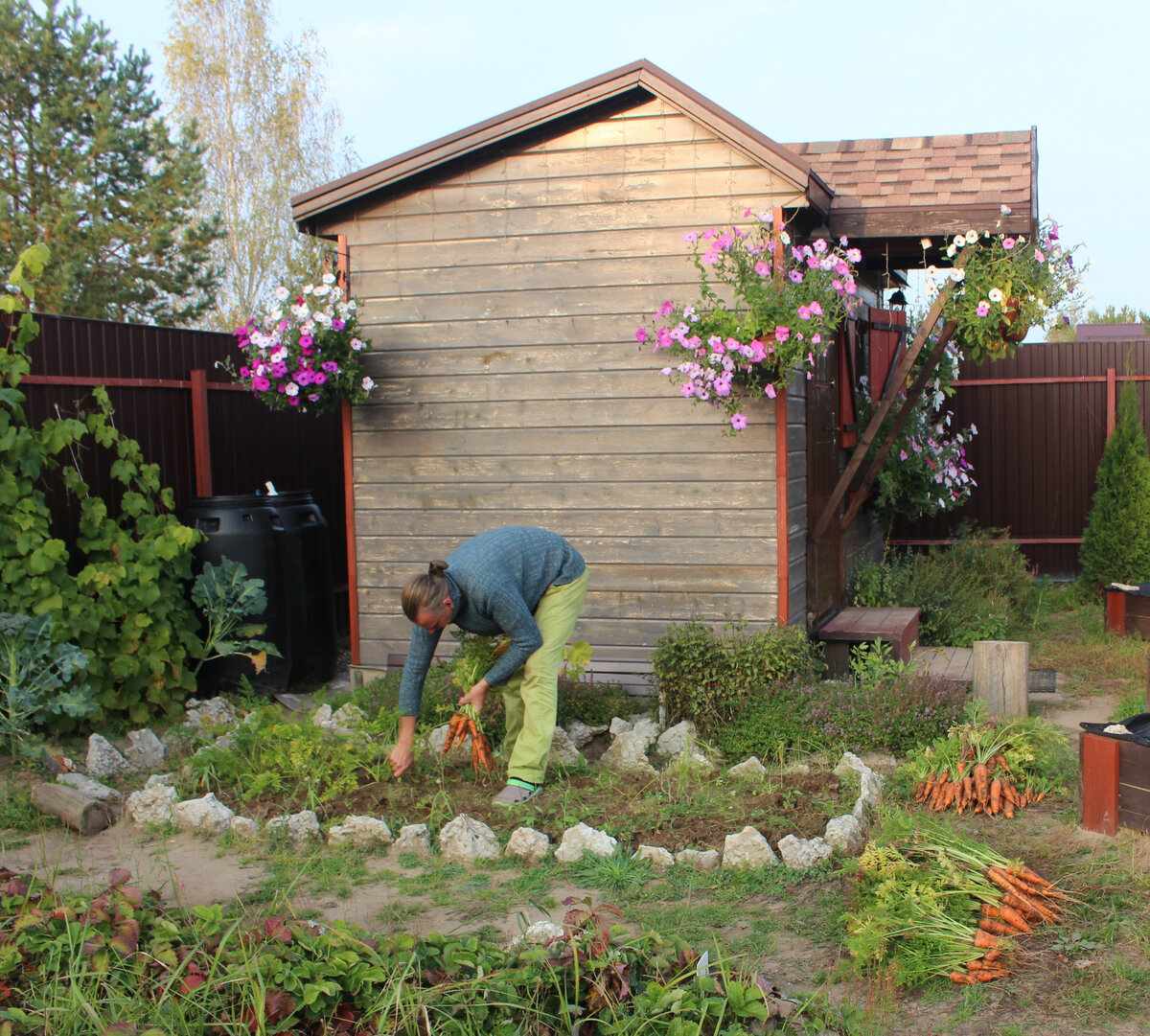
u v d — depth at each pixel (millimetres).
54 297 16766
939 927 3543
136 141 18281
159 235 18297
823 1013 3006
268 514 7312
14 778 5441
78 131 18047
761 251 6027
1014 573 9688
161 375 7723
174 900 4020
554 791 5117
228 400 8359
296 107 26453
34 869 4016
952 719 5535
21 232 17047
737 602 6543
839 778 5137
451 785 5262
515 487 6930
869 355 8734
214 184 25781
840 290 6078
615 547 6750
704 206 6488
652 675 6520
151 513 6688
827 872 4141
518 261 6832
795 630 6176
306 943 3094
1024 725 5281
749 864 4230
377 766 5344
